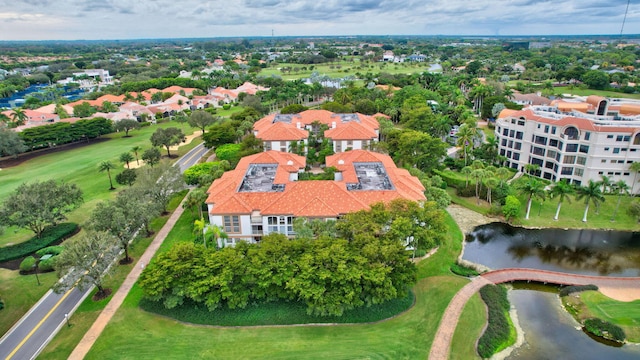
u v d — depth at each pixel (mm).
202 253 54875
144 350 47219
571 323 54094
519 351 49094
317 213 64938
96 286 56812
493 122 154750
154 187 77188
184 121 159625
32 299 56219
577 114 102938
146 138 146125
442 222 60250
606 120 95000
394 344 48281
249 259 53500
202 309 53031
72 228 75500
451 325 51594
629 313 54500
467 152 109625
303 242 55375
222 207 65562
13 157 123000
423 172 96062
